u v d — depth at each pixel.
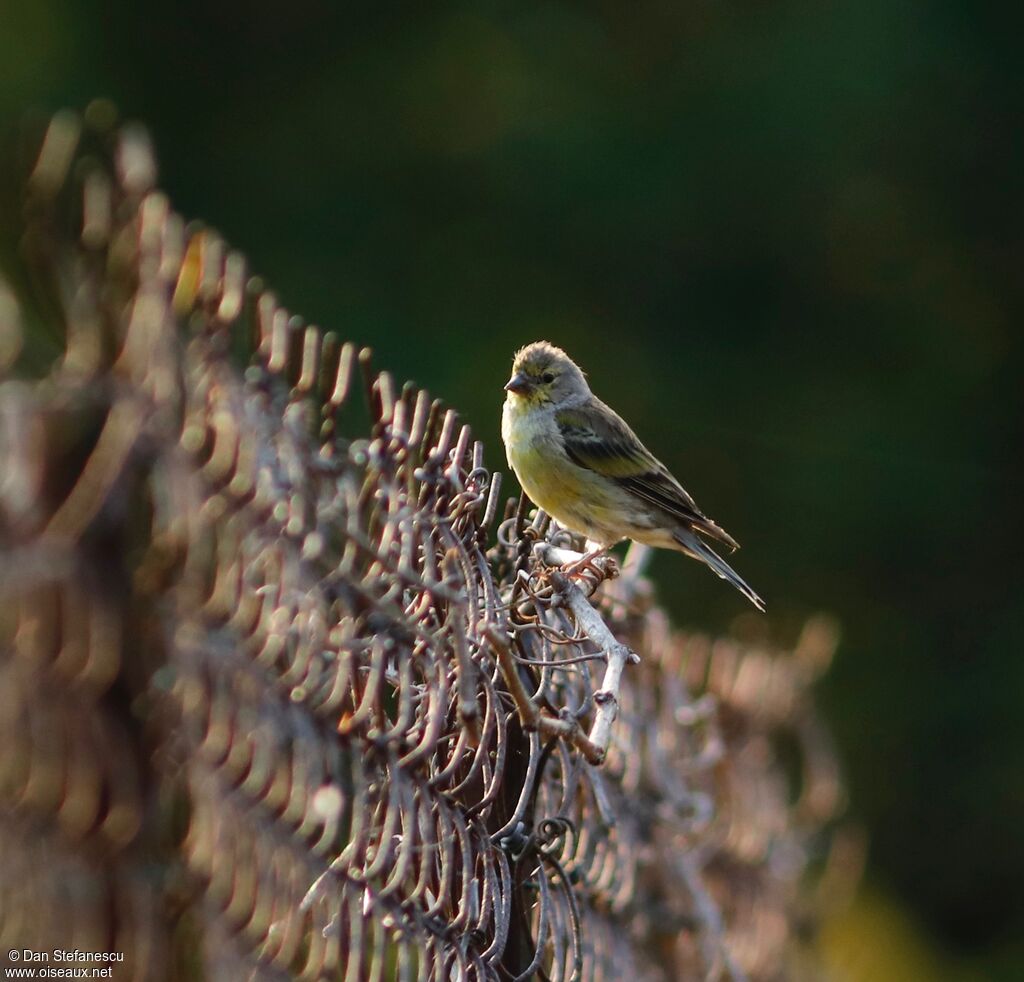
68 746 3.55
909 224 30.94
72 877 3.59
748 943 11.53
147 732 3.67
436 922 5.51
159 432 3.73
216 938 4.10
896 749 27.67
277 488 4.66
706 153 29.98
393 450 5.71
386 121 30.00
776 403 29.89
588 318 29.41
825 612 28.67
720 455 29.36
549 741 6.54
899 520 29.61
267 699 4.50
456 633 5.50
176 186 29.08
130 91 28.72
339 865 4.89
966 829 27.03
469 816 5.92
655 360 29.55
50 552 3.51
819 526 29.39
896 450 29.97
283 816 4.58
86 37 28.25
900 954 20.95
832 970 15.41
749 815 11.76
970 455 30.45
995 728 27.70
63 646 3.54
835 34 30.39
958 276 31.31
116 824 3.62
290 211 29.41
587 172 29.66
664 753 9.30
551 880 6.86
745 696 11.92
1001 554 29.89
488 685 6.01
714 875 11.16
